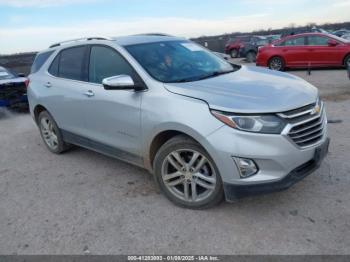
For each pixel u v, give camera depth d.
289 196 3.74
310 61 14.08
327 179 4.06
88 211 3.79
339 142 5.22
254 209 3.54
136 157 4.07
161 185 3.80
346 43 13.53
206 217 3.47
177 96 3.48
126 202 3.92
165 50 4.37
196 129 3.24
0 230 3.56
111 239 3.25
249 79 3.88
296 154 3.13
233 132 3.08
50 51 5.60
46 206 3.98
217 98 3.28
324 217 3.33
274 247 2.97
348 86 10.01
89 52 4.66
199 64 4.35
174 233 3.27
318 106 3.52
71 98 4.79
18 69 16.52
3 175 5.05
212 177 3.40
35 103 5.67
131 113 3.87
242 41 26.80
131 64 4.00
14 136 7.27
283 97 3.31
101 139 4.49
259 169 3.09
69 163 5.29
